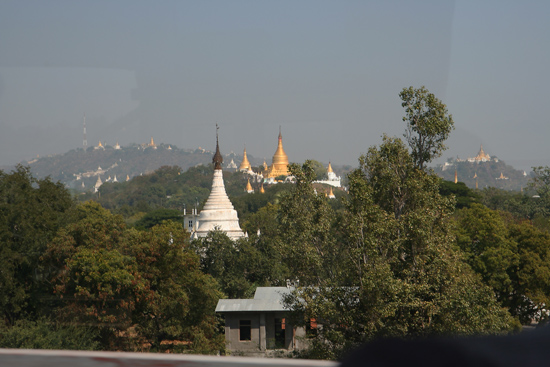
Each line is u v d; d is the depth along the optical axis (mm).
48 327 30172
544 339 1670
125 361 2668
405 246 27891
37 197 33562
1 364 2721
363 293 25391
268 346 36312
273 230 69250
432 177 29328
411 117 29719
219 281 52750
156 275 36406
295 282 31406
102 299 31547
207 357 2723
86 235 34500
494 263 48812
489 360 1631
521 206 91000
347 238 27203
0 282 29938
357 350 1840
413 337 1902
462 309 25406
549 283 49281
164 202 132375
